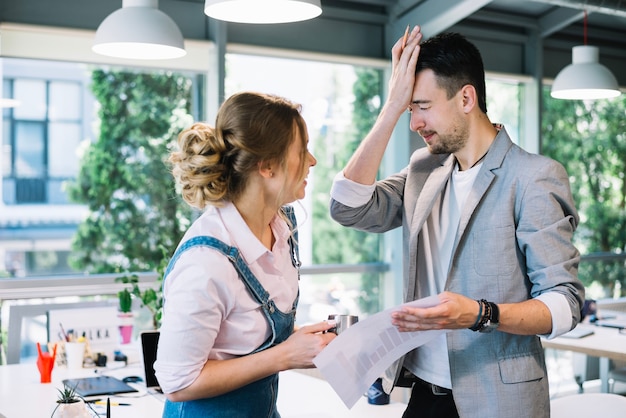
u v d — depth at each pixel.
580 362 6.41
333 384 1.72
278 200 1.71
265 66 5.65
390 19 6.00
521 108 6.79
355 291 6.09
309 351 1.71
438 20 5.57
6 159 4.84
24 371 3.65
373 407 2.83
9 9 4.72
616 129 7.21
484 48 6.48
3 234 4.83
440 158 2.14
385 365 1.82
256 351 1.73
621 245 7.19
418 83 1.98
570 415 2.56
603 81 5.16
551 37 6.86
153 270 5.23
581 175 6.98
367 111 6.15
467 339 1.93
